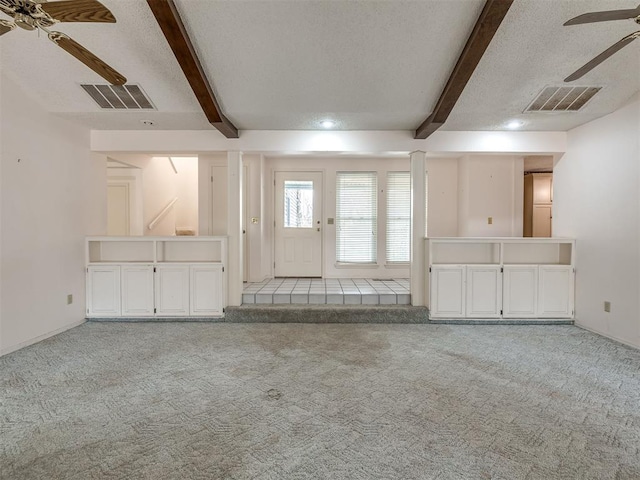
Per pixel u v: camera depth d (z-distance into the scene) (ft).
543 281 13.05
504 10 7.57
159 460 5.49
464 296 13.15
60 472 5.21
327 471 5.25
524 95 10.61
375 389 7.88
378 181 18.30
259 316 13.24
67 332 11.98
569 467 5.37
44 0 5.83
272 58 9.36
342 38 8.78
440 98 10.66
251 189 17.08
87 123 12.62
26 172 10.59
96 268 13.21
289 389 7.87
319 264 18.47
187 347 10.55
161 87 10.40
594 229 12.05
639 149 10.37
